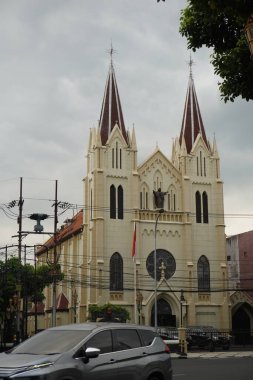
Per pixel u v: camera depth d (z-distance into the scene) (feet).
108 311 212.23
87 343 50.88
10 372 44.83
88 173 266.36
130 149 262.06
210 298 260.01
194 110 283.59
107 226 251.39
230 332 237.45
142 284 250.16
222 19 62.28
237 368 109.60
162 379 56.85
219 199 271.28
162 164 268.62
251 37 54.08
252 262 288.10
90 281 245.86
